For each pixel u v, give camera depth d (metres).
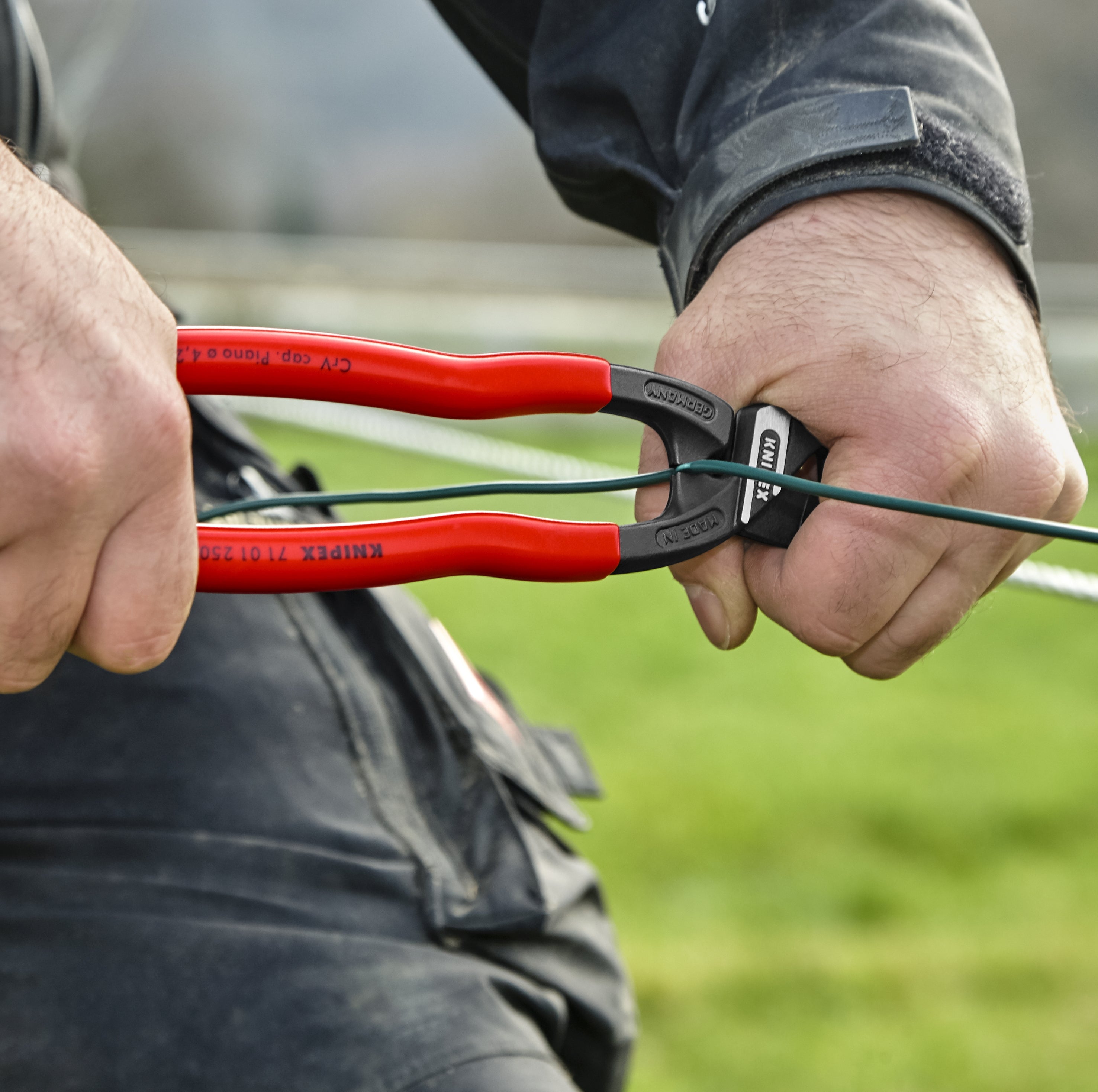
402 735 0.93
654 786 3.02
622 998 0.92
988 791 3.03
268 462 1.06
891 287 0.65
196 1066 0.71
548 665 3.97
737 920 2.38
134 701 0.85
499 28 0.88
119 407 0.45
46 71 0.99
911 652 0.70
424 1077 0.71
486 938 0.84
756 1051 1.98
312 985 0.75
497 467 1.79
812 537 0.65
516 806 0.97
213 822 0.81
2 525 0.45
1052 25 18.38
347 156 20.69
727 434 0.67
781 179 0.68
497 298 10.95
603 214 0.88
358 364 0.60
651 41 0.76
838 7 0.71
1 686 0.50
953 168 0.67
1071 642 4.32
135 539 0.48
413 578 0.63
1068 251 18.05
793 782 3.06
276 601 0.95
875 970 2.21
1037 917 2.42
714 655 4.11
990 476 0.64
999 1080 1.92
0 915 0.76
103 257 0.47
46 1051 0.71
